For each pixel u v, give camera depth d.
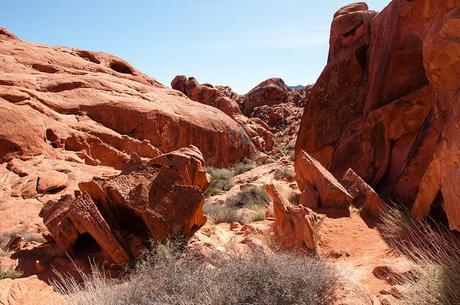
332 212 8.06
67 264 5.96
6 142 17.30
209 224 7.73
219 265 4.99
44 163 17.08
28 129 18.42
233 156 34.47
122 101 26.30
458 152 5.47
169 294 4.37
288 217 7.36
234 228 9.58
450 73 6.38
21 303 4.84
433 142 8.41
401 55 10.52
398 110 10.12
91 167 18.50
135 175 6.59
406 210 7.88
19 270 5.93
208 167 28.25
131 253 5.98
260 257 4.85
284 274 4.41
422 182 7.18
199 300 4.12
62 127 20.89
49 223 6.31
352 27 14.84
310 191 8.75
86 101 24.88
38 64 27.78
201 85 56.12
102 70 32.31
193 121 30.80
